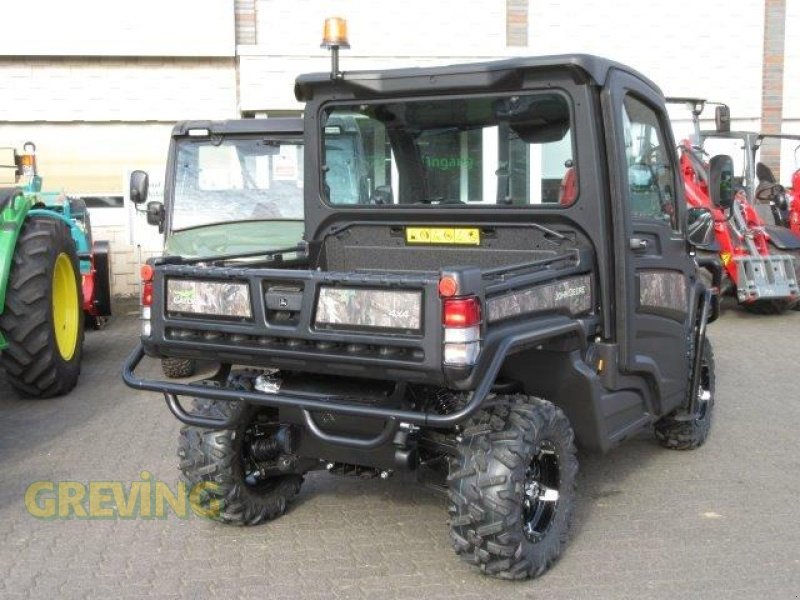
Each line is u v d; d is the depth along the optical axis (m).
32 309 6.99
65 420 6.82
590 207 4.42
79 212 9.70
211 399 4.30
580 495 5.25
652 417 5.12
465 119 4.64
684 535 4.66
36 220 7.30
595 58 4.31
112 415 6.96
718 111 11.13
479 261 4.75
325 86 4.90
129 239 12.30
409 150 4.82
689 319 5.50
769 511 4.99
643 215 4.82
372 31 13.84
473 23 14.08
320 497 5.24
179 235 7.98
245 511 4.70
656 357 5.06
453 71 4.55
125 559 4.41
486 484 3.87
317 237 5.13
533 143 4.52
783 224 12.34
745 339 10.09
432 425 3.62
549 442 4.12
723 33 14.94
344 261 5.11
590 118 4.34
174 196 8.17
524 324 3.94
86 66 13.07
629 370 4.62
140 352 4.47
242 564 4.34
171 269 4.24
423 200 4.84
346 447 3.99
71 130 13.17
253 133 8.16
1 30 12.69
